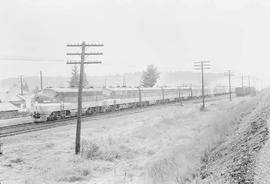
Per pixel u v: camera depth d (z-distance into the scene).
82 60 17.70
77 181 12.46
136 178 11.99
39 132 22.61
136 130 24.27
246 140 8.30
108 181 12.11
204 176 7.83
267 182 4.89
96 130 25.00
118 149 17.73
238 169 6.27
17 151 16.78
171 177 9.62
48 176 12.75
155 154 16.02
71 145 19.05
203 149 11.51
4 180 12.07
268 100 14.19
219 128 14.10
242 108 18.58
